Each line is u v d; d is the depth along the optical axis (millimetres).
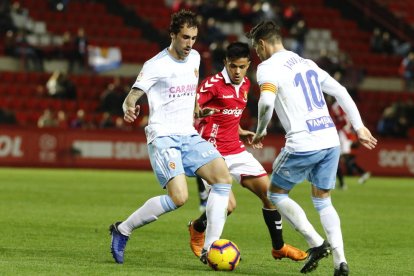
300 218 21578
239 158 25891
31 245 26578
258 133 21172
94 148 73125
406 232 33594
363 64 98750
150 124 22828
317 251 21422
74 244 27062
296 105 21125
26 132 71438
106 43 89000
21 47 83188
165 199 22297
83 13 91688
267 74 21016
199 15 91688
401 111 87250
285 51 21641
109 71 86500
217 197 22500
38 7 90062
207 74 81875
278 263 24297
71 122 77688
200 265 23203
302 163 21203
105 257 24203
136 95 22391
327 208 21375
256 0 98875
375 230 34094
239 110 26500
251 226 34000
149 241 28453
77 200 43594
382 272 23094
